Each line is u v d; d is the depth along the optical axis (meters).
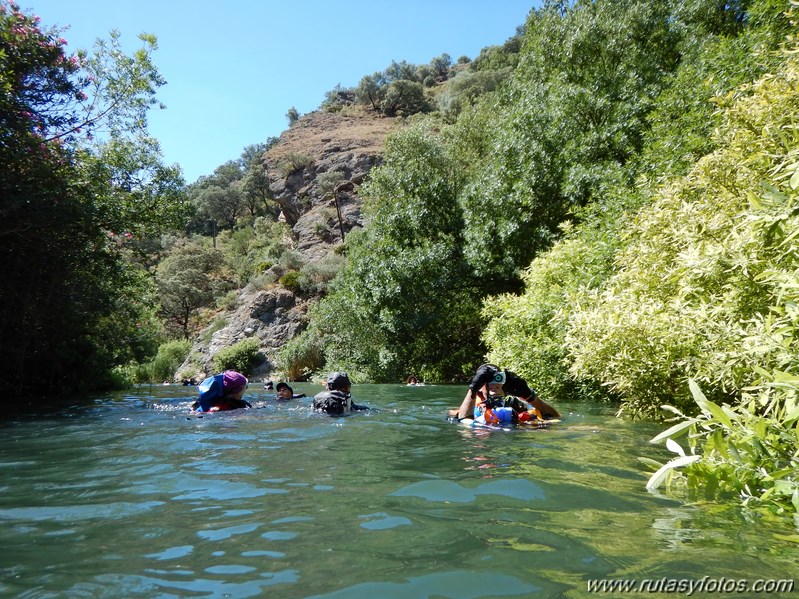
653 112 11.83
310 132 63.31
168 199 11.92
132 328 12.90
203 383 6.55
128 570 1.63
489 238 15.72
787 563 1.60
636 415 5.38
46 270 9.65
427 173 19.34
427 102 75.69
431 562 1.67
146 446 3.90
